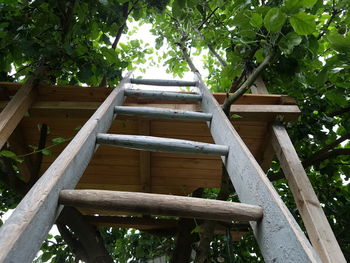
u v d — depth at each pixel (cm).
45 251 303
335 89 183
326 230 122
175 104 188
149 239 323
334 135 242
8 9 185
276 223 71
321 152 224
